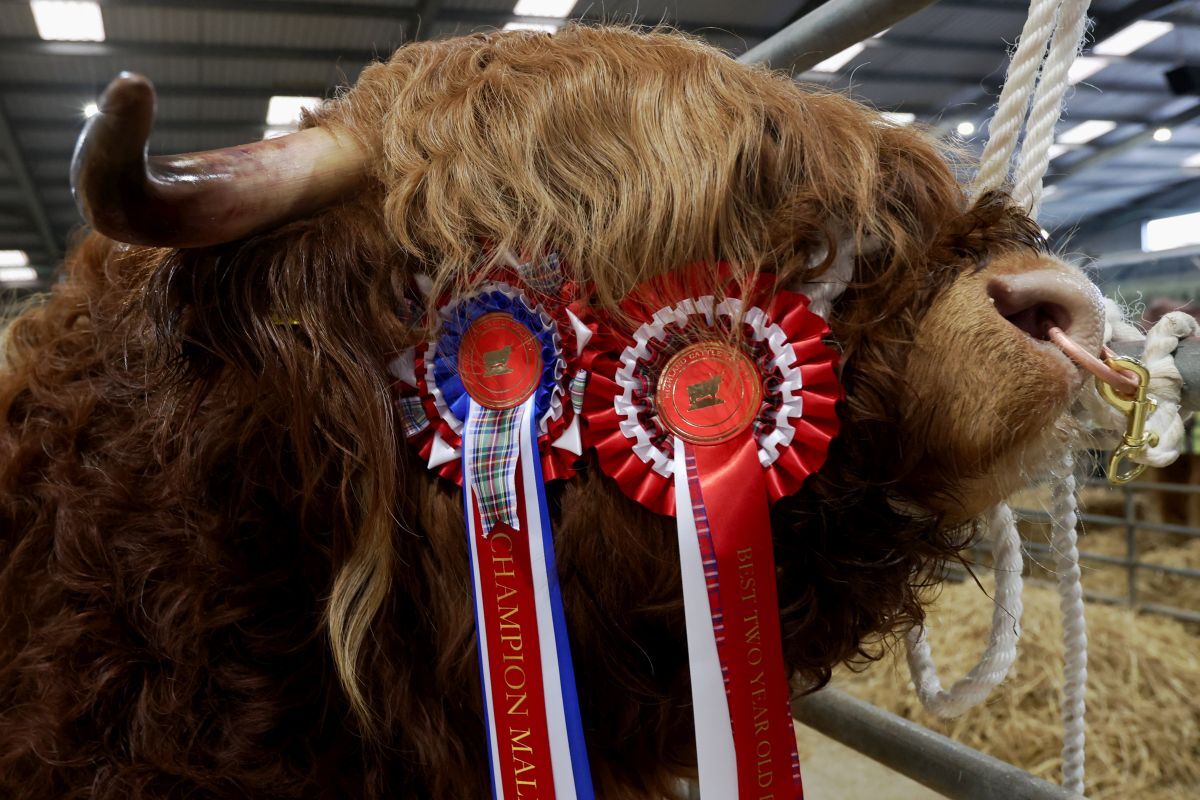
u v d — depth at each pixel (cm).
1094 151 605
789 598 57
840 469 54
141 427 62
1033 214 66
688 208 52
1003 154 66
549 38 62
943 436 52
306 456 55
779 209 54
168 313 56
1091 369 52
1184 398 60
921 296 53
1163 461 59
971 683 71
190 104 464
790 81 63
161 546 60
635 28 70
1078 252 69
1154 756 219
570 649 56
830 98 62
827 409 52
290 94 456
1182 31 443
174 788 59
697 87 57
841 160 56
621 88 57
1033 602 276
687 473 52
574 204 54
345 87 77
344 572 55
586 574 56
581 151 55
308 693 59
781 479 52
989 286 53
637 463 53
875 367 53
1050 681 224
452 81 59
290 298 54
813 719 96
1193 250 447
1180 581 332
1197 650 269
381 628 56
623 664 58
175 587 59
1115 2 414
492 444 53
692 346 53
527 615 54
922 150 58
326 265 54
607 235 53
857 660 71
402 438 55
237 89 448
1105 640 259
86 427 65
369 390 54
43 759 60
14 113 462
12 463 67
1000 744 216
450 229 53
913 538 57
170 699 58
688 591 52
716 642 52
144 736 58
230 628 58
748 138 54
